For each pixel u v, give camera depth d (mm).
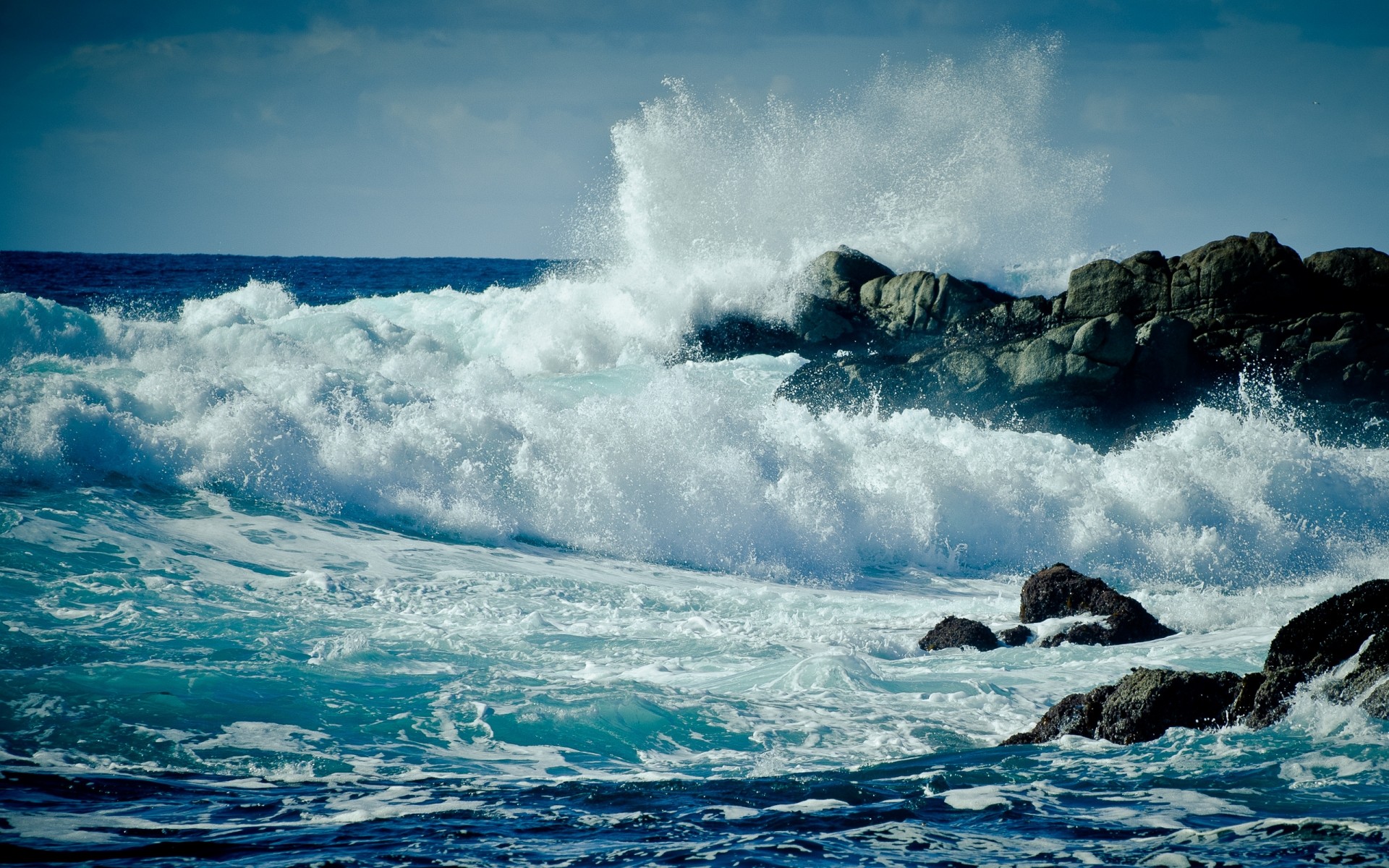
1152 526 16547
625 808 5324
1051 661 9438
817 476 15812
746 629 10453
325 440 13945
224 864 4406
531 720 7137
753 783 5797
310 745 6441
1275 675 6684
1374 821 4934
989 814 5176
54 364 16438
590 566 13305
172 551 11109
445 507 13914
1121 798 5406
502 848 4684
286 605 9953
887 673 8906
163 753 6137
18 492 11844
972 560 15875
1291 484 17344
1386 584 6797
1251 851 4590
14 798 5211
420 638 9234
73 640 8102
